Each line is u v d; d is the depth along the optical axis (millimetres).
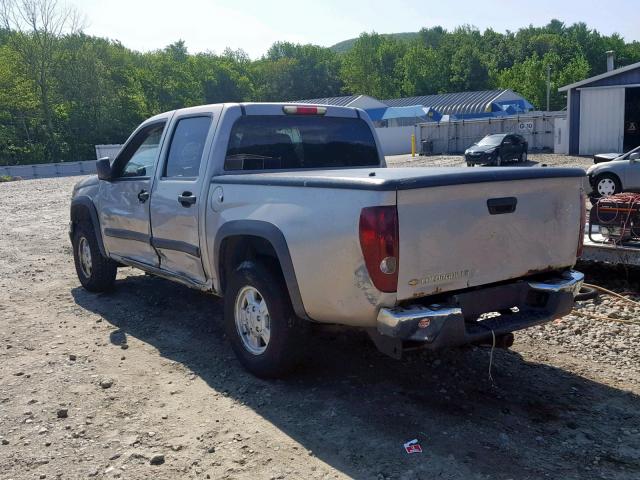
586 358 5051
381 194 3508
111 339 5551
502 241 3988
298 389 4426
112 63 68750
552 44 98688
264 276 4367
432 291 3756
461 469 3400
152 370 4824
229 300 4703
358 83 97500
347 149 5750
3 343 5480
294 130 5406
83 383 4582
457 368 4824
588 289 6090
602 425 3926
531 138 35438
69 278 8031
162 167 5496
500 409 4137
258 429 3863
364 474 3367
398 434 3783
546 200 4184
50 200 19047
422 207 3633
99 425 3938
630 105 28031
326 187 3822
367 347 5242
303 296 4051
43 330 5848
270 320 4375
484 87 88375
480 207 3854
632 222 6656
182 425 3928
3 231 12695
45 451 3637
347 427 3871
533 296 4301
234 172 4965
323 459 3523
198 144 5156
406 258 3598
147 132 5992
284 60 99062
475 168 4191
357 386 4477
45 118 55000
